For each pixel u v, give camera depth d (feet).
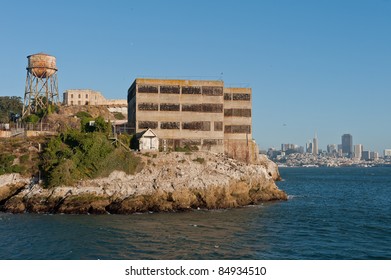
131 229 183.42
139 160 260.42
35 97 405.39
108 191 235.40
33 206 227.20
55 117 383.86
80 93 551.18
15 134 325.01
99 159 247.70
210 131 325.01
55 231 177.78
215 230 186.50
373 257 146.30
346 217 234.17
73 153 254.27
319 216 235.20
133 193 236.84
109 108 533.55
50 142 263.29
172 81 320.91
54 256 140.77
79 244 156.46
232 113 339.57
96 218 209.46
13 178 250.98
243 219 216.54
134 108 324.19
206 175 261.65
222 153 325.42
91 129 298.35
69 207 223.10
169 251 149.18
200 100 324.60
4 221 199.93
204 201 248.52
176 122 320.09
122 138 298.97
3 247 151.84
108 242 160.04
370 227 203.21
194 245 158.20
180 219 210.59
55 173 237.04
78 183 238.07
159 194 239.50
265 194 295.89
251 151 339.36
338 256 147.33
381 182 589.32
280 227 198.29
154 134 291.17
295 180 624.59
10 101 545.03
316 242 168.35
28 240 162.20
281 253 150.30
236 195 268.41
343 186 499.10
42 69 401.29
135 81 316.81
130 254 144.46
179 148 314.14
